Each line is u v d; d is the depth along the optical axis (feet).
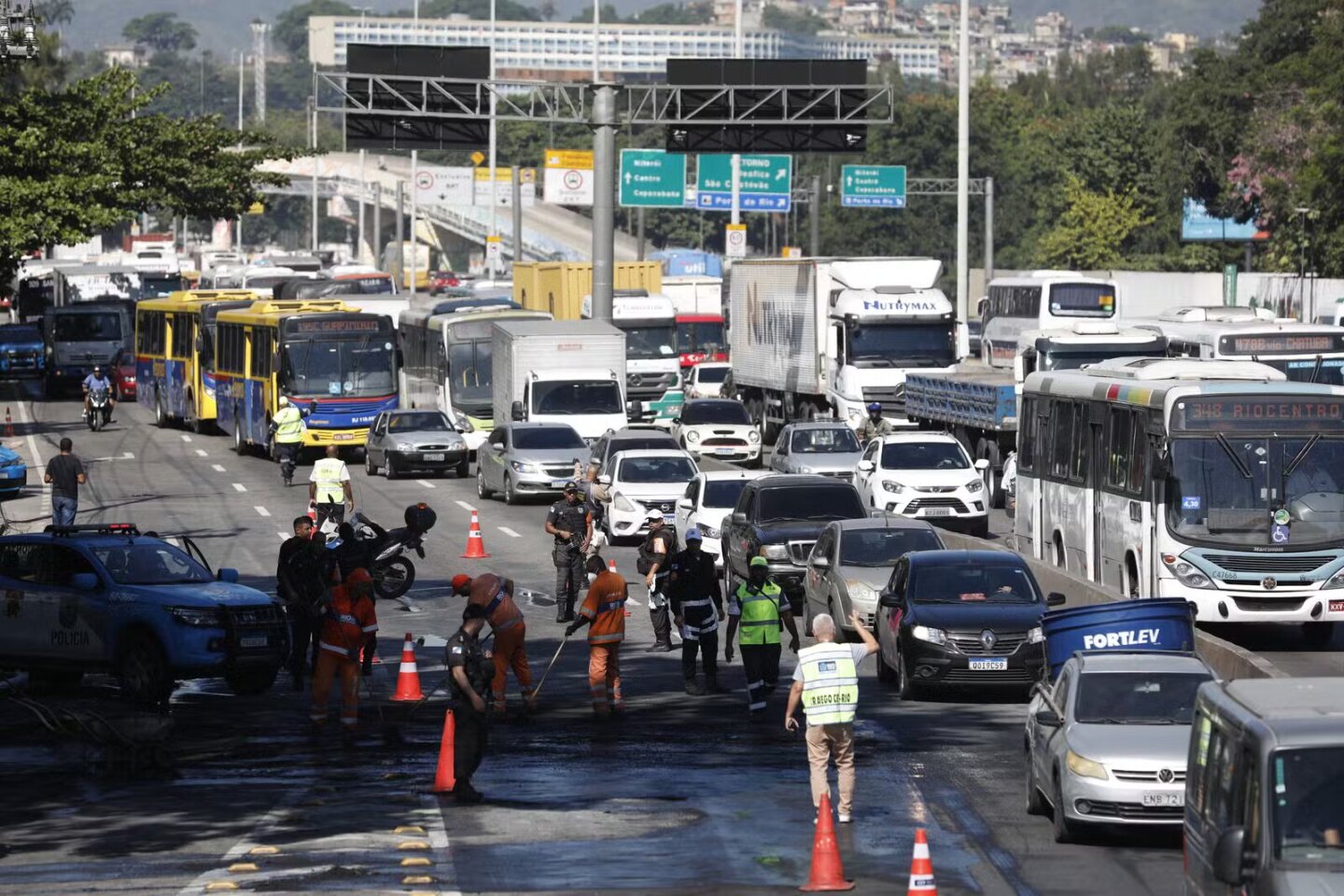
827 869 112.16
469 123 460.55
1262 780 79.15
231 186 563.89
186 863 120.16
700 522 286.46
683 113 459.32
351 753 163.63
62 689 203.41
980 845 126.11
